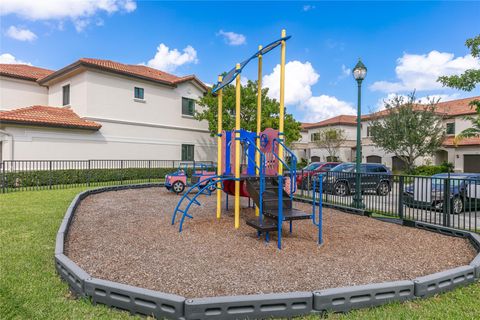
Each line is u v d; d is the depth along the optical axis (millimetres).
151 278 3576
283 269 3900
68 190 11914
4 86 18094
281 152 6262
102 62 18078
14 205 8344
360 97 9531
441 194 6891
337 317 2857
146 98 19109
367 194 8906
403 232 6215
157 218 6992
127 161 18047
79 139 16172
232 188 7742
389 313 2924
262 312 2807
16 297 3084
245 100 17719
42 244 4855
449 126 25672
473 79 8750
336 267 4004
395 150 23062
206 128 22859
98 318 2764
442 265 4227
